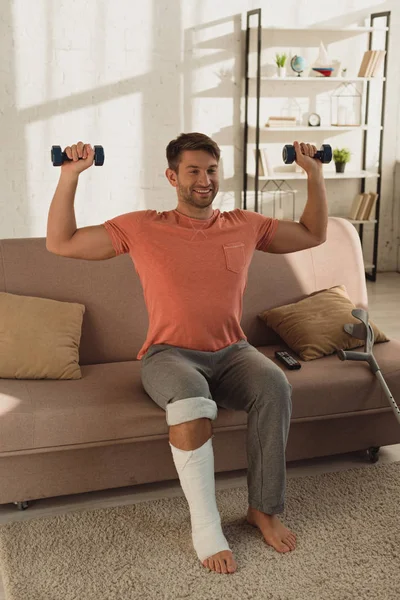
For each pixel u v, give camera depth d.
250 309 3.06
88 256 2.44
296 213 6.15
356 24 5.92
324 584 2.11
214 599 2.05
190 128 5.73
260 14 5.31
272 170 5.84
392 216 6.39
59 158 2.28
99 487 2.51
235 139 5.86
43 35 5.28
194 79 5.66
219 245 2.46
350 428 2.76
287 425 2.32
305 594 2.07
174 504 2.53
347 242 3.26
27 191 5.48
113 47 5.44
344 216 6.31
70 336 2.70
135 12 5.42
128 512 2.47
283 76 5.64
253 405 2.32
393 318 4.94
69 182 2.32
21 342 2.62
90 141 5.54
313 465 2.84
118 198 5.69
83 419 2.37
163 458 2.56
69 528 2.38
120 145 5.61
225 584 2.11
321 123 6.03
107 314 2.90
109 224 2.45
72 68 5.39
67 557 2.23
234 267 2.46
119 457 2.50
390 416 2.81
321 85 5.95
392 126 6.21
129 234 2.43
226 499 2.55
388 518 2.45
